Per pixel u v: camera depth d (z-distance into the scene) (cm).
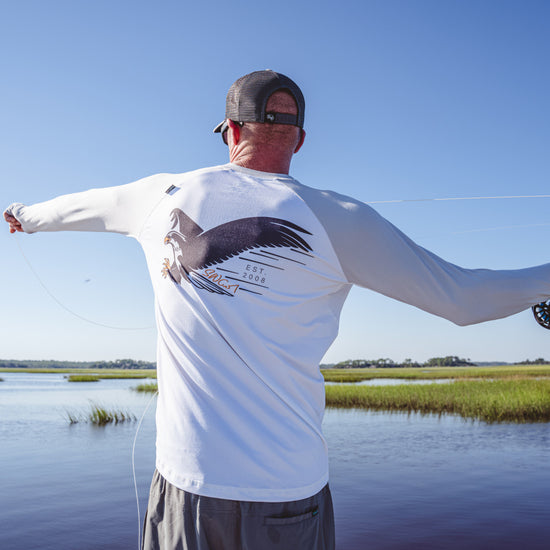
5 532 483
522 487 668
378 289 109
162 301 109
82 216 128
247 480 96
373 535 486
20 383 3634
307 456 102
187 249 106
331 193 112
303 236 104
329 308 111
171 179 118
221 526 95
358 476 732
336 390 2162
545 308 124
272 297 101
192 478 97
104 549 439
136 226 119
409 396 1888
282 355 101
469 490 652
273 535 96
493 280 114
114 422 1347
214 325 101
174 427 102
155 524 102
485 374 4888
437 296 109
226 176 112
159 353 112
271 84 115
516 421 1402
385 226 108
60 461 827
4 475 723
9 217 148
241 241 103
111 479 700
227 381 99
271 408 99
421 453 914
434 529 502
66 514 542
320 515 105
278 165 116
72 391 2597
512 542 466
